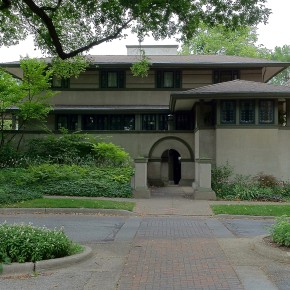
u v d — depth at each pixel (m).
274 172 22.64
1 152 25.23
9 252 7.66
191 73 30.25
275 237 8.92
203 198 20.23
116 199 19.38
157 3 13.24
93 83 30.41
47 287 6.59
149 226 13.26
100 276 7.23
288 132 23.20
